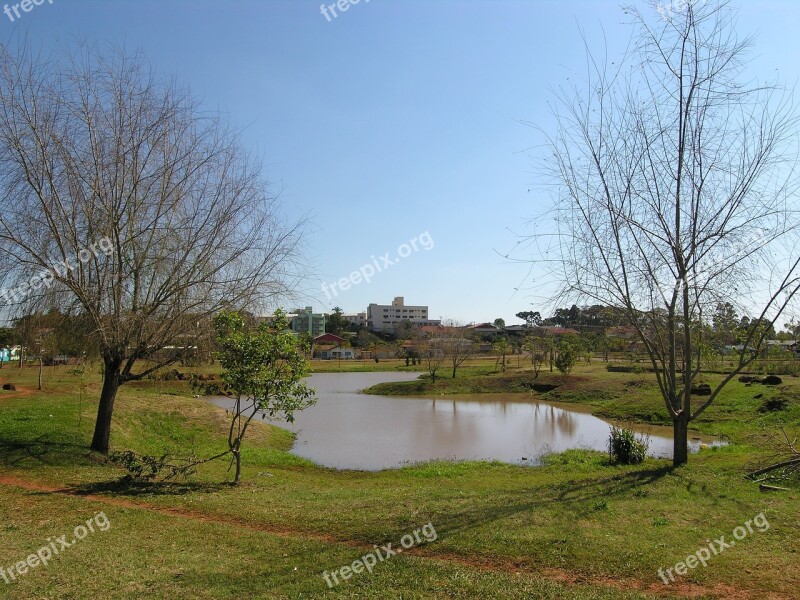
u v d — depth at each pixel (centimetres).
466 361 7881
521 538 799
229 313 1352
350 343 10150
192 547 784
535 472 1659
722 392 3177
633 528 847
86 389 2702
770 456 1345
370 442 2445
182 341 1453
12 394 2512
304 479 1591
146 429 2116
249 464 1805
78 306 1366
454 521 898
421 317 13925
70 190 1339
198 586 636
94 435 1553
